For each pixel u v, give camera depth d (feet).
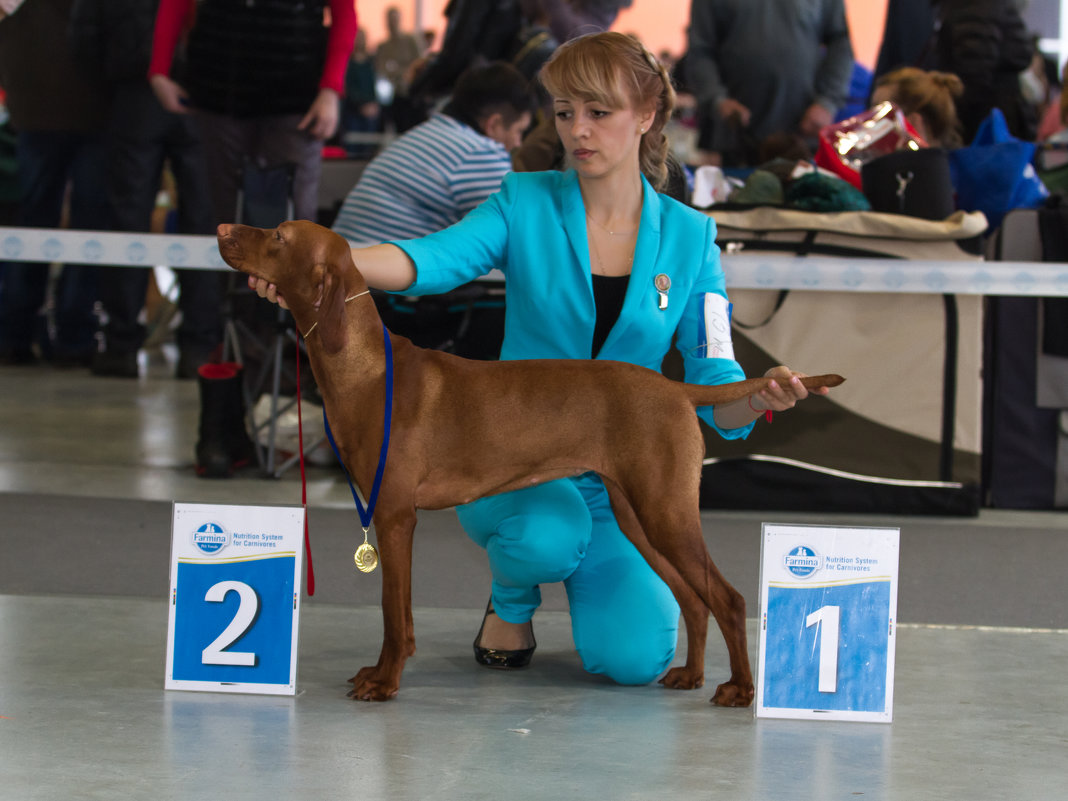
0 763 9.75
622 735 10.91
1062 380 22.66
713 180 24.16
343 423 11.35
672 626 12.54
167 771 9.68
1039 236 22.54
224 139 28.02
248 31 27.14
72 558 17.43
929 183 22.33
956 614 15.72
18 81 35.88
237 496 22.24
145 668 12.60
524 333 13.10
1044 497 23.03
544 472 11.47
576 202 12.92
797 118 33.32
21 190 37.52
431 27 72.18
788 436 22.04
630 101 12.35
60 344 40.96
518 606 13.17
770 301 21.85
